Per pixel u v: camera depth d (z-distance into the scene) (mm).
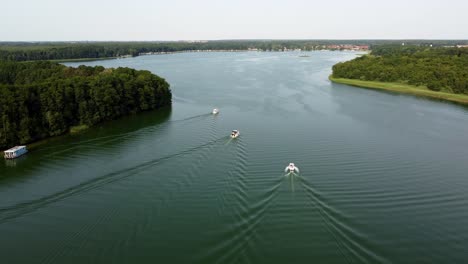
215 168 55750
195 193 46906
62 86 86375
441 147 67750
